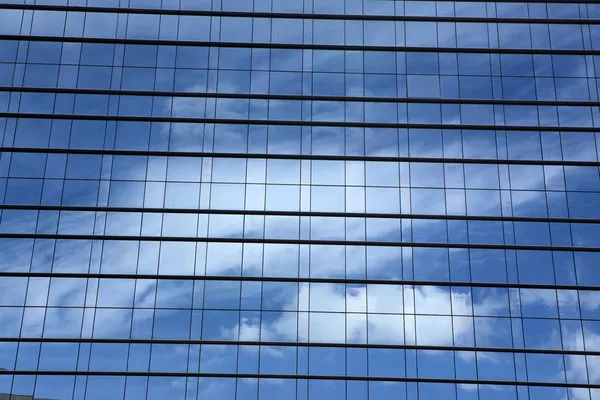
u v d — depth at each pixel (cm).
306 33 5016
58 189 4603
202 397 4172
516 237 4566
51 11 5028
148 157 4694
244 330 4306
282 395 4184
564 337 4347
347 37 5009
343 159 4719
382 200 4628
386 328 4334
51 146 4697
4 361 4222
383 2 5091
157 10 5028
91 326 4306
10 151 4684
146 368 4219
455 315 4375
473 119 4838
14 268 4425
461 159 4734
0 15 5003
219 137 4747
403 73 4934
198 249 4488
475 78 4938
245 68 4912
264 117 4794
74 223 4534
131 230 4522
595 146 4791
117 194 4600
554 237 4572
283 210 4584
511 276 4472
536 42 5038
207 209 4569
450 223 4591
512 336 4344
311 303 4372
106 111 4788
